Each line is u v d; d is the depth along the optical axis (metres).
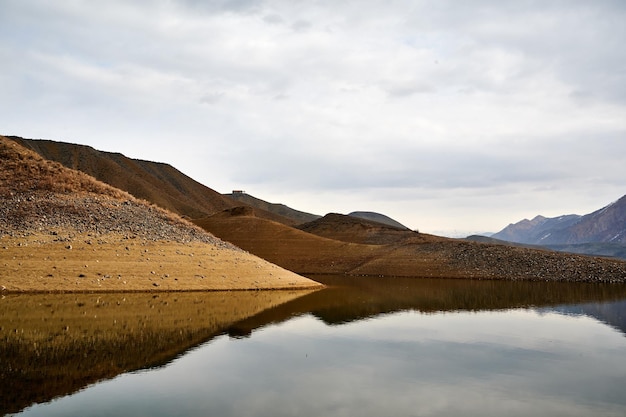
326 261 89.00
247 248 95.62
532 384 16.73
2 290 34.16
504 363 19.50
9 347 19.83
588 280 66.06
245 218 110.75
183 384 16.06
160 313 29.81
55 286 36.22
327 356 20.28
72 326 24.42
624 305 39.34
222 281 45.41
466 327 27.83
